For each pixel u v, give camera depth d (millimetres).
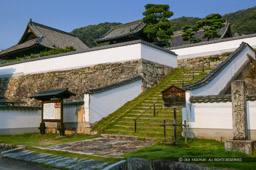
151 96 14602
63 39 37406
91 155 6883
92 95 11844
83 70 18344
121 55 16781
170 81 16750
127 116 12297
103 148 8000
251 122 7461
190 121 8586
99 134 10766
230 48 20141
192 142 7867
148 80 16359
